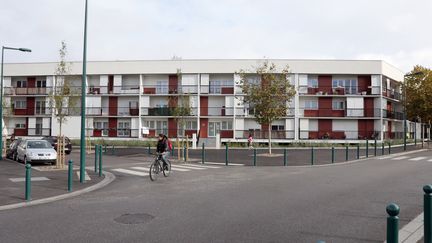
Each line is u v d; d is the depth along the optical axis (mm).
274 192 10836
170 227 6867
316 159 24312
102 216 7812
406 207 8695
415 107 39625
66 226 6980
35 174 15375
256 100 28062
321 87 45531
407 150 34188
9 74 49594
